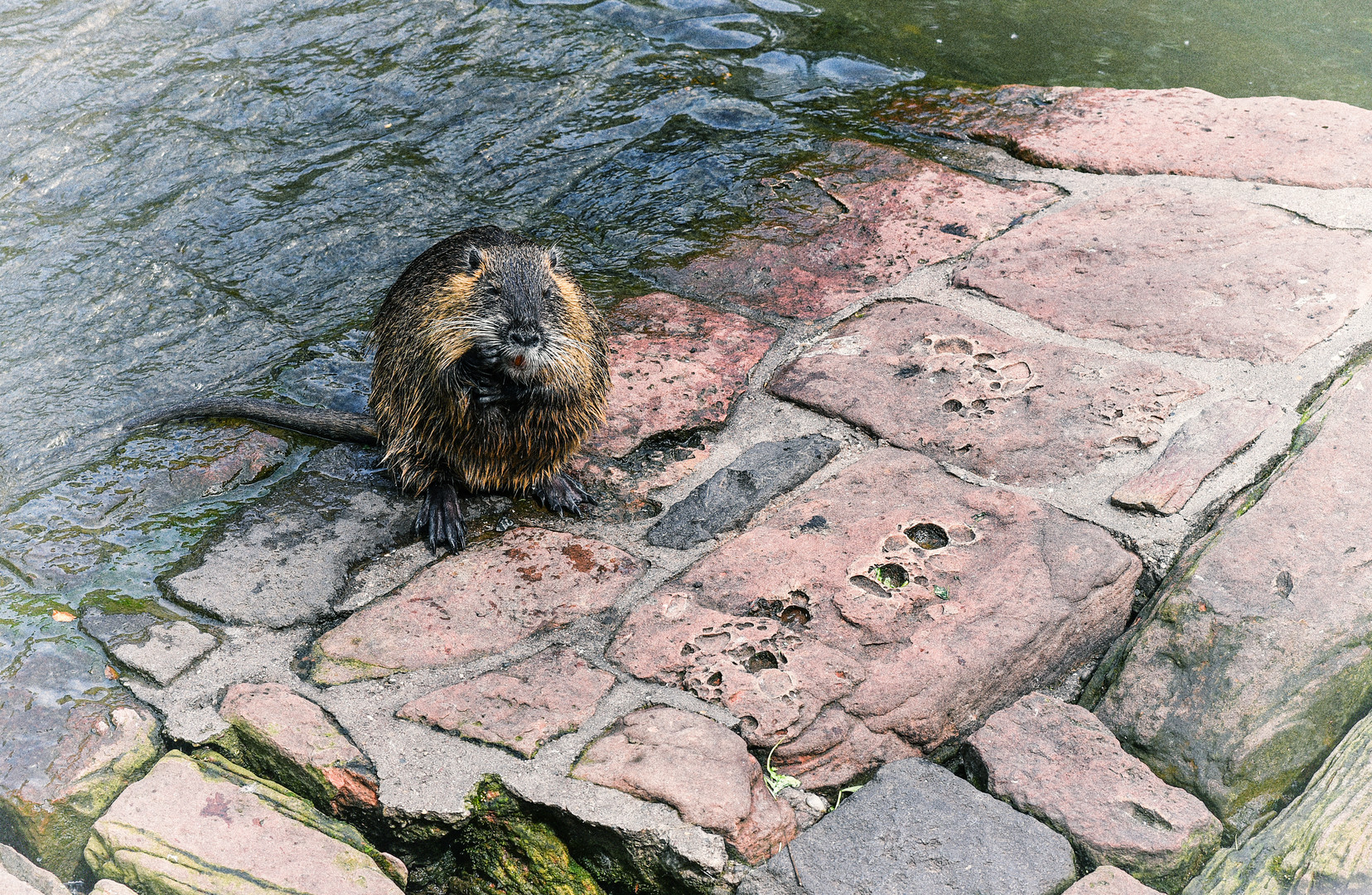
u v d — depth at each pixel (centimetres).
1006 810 298
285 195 619
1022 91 686
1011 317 480
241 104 701
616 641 346
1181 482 384
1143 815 296
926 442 420
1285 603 336
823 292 519
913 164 617
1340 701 324
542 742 312
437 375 388
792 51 778
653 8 841
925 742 323
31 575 378
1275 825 298
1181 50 760
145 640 349
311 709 324
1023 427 419
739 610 353
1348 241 492
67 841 305
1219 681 325
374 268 566
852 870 282
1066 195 569
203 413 459
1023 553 366
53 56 745
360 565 384
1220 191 548
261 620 358
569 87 725
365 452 446
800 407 448
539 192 624
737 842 287
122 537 398
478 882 310
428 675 336
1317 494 369
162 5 820
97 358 501
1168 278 485
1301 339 438
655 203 609
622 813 291
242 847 294
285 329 523
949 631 340
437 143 667
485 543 394
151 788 306
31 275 552
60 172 632
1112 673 343
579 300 418
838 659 334
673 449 435
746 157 643
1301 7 840
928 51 773
